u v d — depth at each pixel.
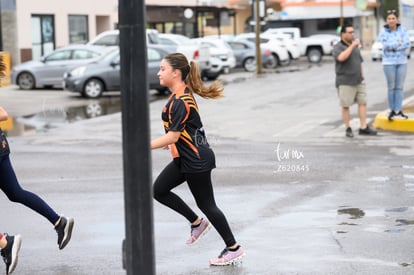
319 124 35.69
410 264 14.52
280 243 16.16
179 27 103.38
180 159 14.54
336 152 27.48
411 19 138.00
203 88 14.56
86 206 20.03
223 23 111.31
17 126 39.31
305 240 16.31
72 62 62.12
